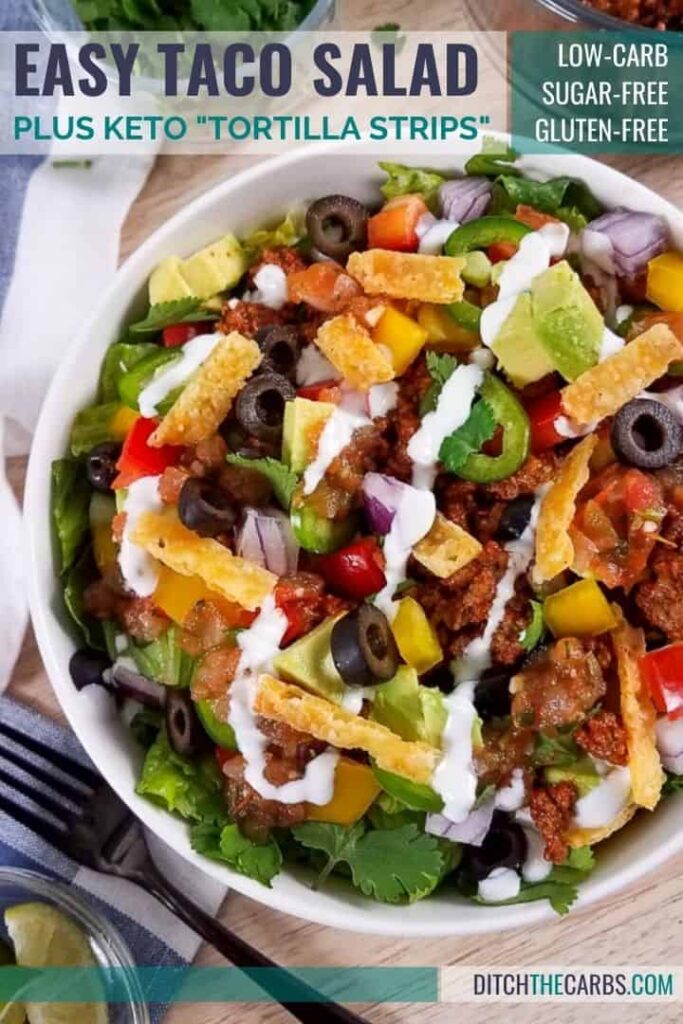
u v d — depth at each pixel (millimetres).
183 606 489
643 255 497
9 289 557
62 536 502
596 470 492
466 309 490
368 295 492
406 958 545
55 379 501
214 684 484
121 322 511
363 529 496
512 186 505
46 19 554
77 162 559
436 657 488
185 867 545
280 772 482
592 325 483
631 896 542
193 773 498
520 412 485
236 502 490
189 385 487
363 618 472
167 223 503
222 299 516
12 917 542
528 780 491
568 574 493
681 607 485
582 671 481
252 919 545
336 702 479
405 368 494
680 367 495
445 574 481
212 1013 547
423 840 485
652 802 475
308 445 484
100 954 540
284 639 484
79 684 503
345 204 507
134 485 492
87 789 542
